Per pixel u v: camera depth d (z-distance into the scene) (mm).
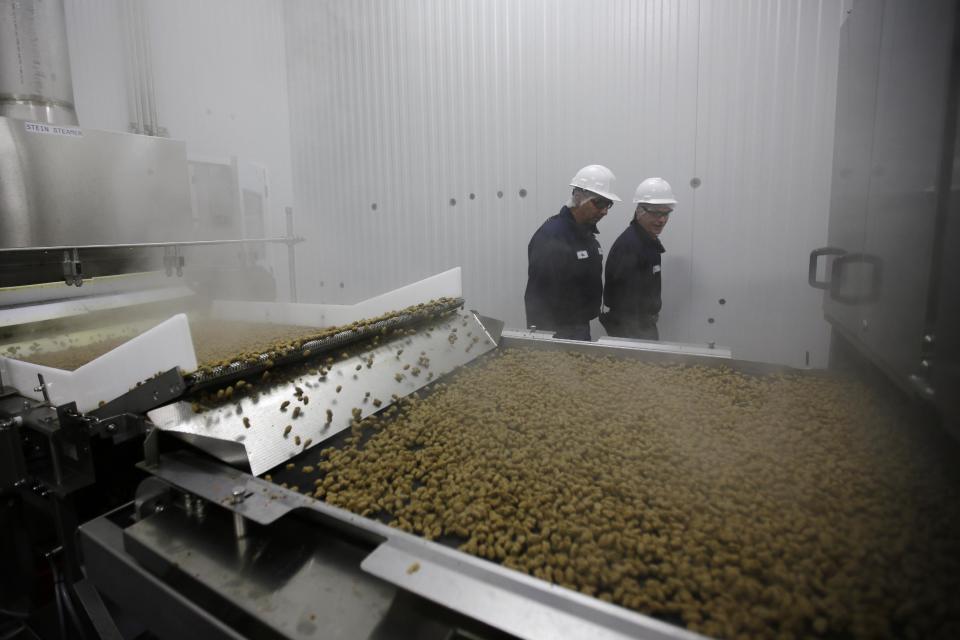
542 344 2291
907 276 1404
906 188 1431
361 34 3930
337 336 1691
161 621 961
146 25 3633
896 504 1028
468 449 1353
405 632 784
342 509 991
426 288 2318
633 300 2957
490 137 3576
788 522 980
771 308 3043
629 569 871
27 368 1583
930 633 723
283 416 1380
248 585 894
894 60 1582
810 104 2801
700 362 1996
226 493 1007
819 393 1683
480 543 974
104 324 2539
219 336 2486
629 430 1446
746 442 1339
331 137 4191
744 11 2848
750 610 777
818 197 2857
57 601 1548
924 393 1255
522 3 3346
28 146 2342
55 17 2639
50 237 2432
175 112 3852
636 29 3074
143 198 2785
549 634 655
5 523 1655
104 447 1457
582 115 3273
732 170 2988
